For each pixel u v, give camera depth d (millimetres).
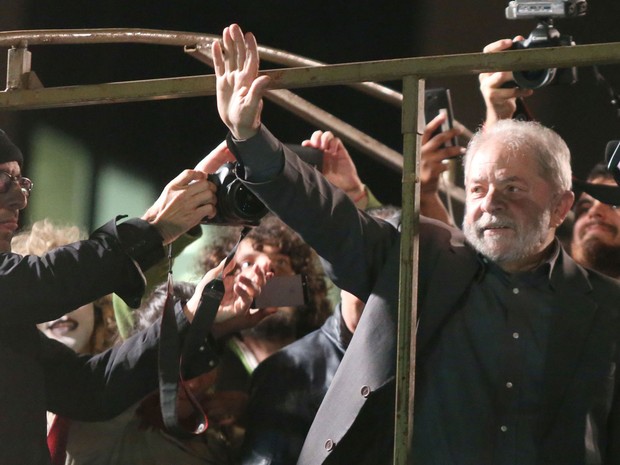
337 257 6652
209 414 7945
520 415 6492
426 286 6715
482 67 6223
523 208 6629
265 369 7750
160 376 6832
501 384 6527
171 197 6781
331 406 6609
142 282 6629
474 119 12742
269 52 8789
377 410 6559
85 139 13070
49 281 6488
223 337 7773
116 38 7547
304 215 6488
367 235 6715
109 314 8531
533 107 12539
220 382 8203
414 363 6242
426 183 8539
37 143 12984
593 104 12406
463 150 8570
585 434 6461
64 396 7133
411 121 6266
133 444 7785
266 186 6414
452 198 10398
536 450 6438
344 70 6340
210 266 8688
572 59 6129
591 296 6695
